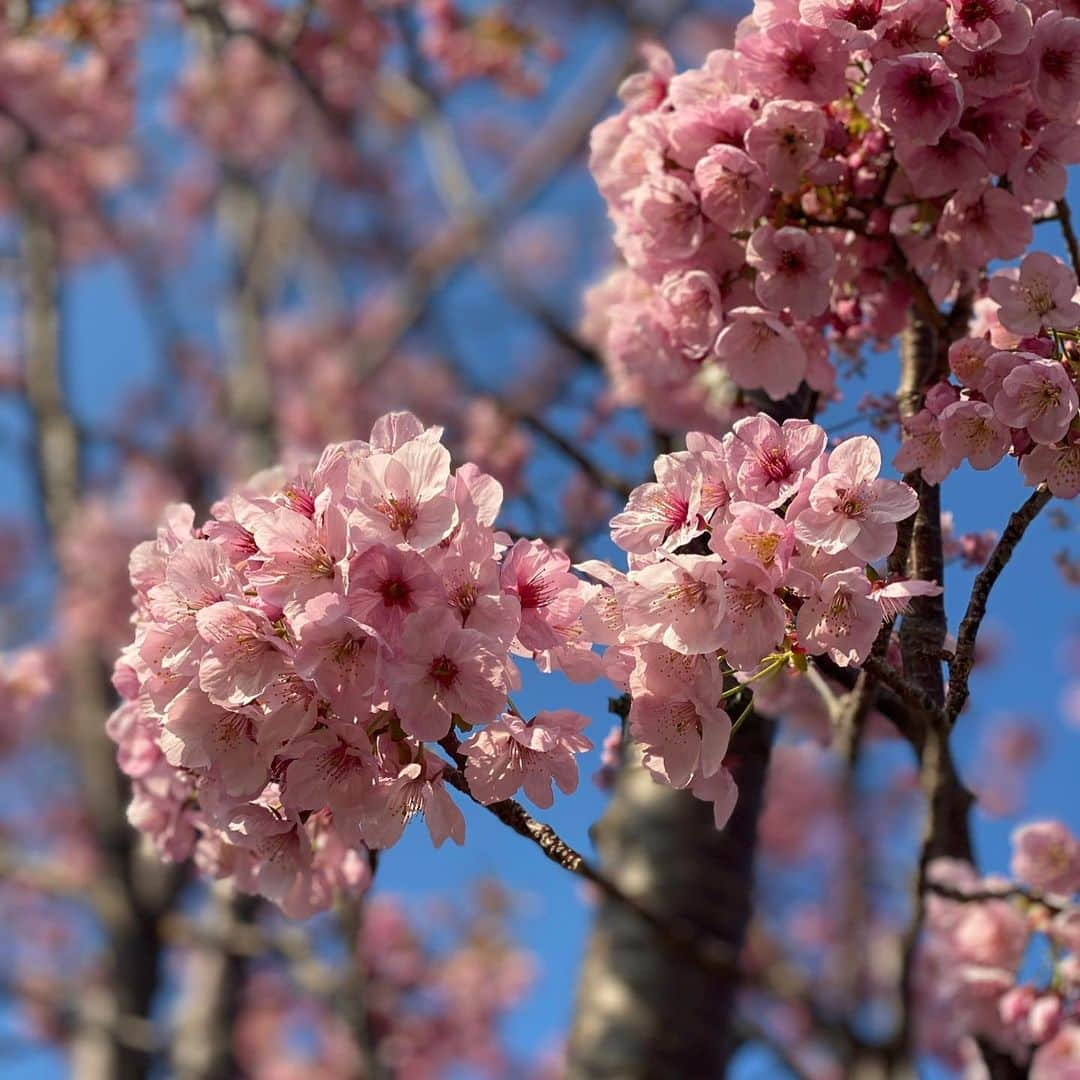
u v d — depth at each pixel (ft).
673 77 9.71
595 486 17.38
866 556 5.76
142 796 7.84
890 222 9.41
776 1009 19.31
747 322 8.97
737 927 12.28
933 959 11.67
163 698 6.25
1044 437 6.75
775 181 8.64
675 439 13.04
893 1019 11.23
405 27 27.68
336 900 8.26
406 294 32.65
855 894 14.97
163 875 28.78
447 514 5.89
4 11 26.13
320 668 5.72
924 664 8.00
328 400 32.99
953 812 10.57
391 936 31.53
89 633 32.37
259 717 5.95
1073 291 7.19
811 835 30.89
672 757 6.07
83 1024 27.68
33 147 29.22
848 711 9.80
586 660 6.31
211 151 39.45
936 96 8.27
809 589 5.80
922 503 8.20
